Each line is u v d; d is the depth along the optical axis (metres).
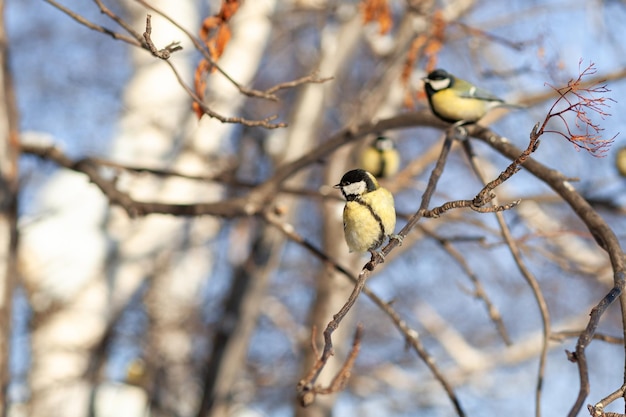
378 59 14.95
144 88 14.80
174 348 15.11
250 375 17.19
